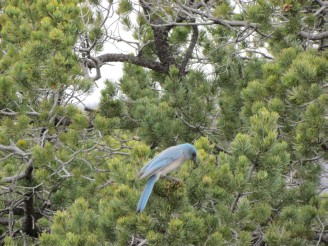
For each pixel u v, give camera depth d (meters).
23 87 18.20
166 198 12.41
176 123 21.19
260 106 16.84
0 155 20.31
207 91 21.92
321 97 15.87
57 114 18.73
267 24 18.09
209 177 12.84
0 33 20.89
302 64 15.77
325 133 16.69
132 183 12.90
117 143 21.80
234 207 14.02
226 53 22.41
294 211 16.25
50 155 17.53
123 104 21.22
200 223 12.30
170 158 12.44
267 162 13.77
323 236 17.77
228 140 22.08
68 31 18.55
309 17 18.75
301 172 19.58
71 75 18.36
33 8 19.98
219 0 23.11
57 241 13.56
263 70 17.84
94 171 19.61
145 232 12.23
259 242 16.50
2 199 20.75
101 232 13.23
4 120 18.36
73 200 18.84
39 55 17.88
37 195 19.84
